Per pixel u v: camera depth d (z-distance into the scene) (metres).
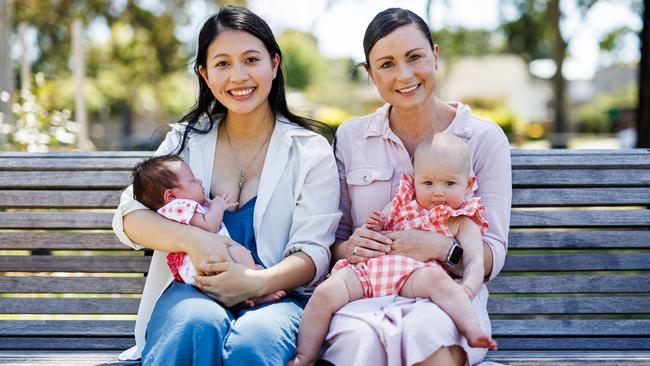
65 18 16.70
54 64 21.00
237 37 2.60
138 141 23.05
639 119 6.27
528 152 2.93
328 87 40.91
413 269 2.35
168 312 2.23
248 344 2.12
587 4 19.62
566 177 2.89
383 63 2.56
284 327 2.22
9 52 6.63
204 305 2.19
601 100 36.34
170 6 17.88
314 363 2.28
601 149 2.93
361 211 2.72
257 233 2.60
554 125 21.95
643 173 2.88
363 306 2.28
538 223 2.87
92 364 2.48
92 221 2.91
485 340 2.11
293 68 41.34
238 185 2.71
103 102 29.69
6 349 2.81
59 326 2.83
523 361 2.46
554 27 20.28
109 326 2.84
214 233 2.51
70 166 2.95
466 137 2.66
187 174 2.57
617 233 2.85
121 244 2.90
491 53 32.62
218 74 2.61
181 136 2.79
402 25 2.54
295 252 2.54
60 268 2.89
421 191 2.51
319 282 2.67
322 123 2.93
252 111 2.71
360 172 2.72
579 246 2.85
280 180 2.67
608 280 2.82
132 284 2.87
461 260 2.45
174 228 2.44
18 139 5.18
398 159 2.70
